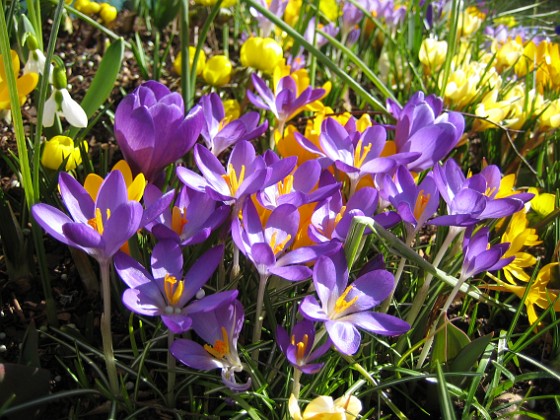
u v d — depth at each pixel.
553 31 0.78
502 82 0.53
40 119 0.27
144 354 0.26
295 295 0.31
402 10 0.60
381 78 0.58
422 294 0.29
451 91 0.45
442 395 0.23
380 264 0.26
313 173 0.28
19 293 0.32
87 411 0.28
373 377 0.29
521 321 0.36
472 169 0.49
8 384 0.25
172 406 0.27
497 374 0.29
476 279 0.35
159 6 0.54
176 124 0.27
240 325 0.23
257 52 0.44
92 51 0.53
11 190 0.37
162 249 0.23
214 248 0.23
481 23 0.66
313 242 0.27
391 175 0.30
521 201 0.26
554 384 0.33
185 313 0.22
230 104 0.43
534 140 0.45
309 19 0.49
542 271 0.33
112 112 0.46
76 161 0.32
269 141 0.43
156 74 0.46
